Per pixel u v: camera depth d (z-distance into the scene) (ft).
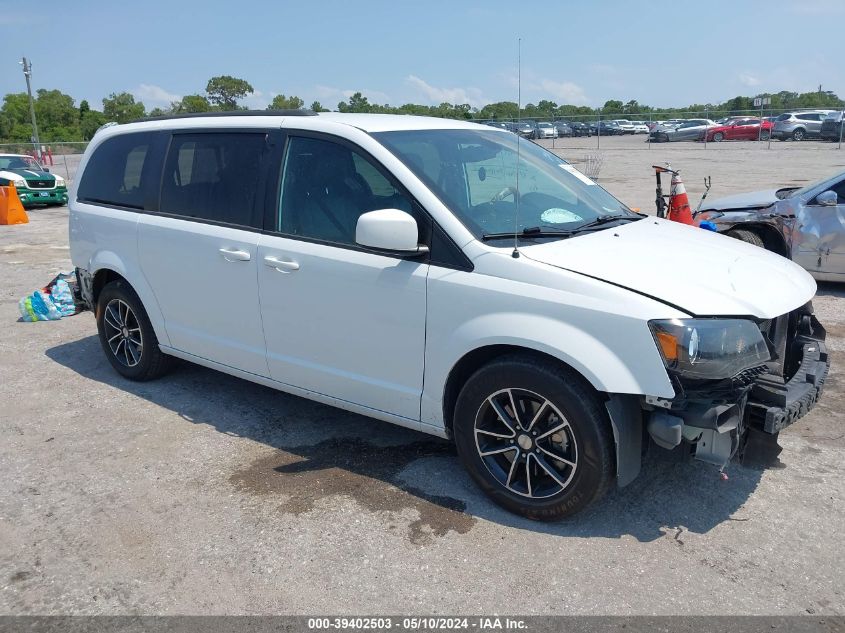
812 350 11.66
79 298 18.49
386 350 11.79
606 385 9.52
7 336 21.71
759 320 10.13
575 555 10.07
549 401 10.17
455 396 11.62
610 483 10.26
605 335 9.61
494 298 10.39
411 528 10.85
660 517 10.94
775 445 10.12
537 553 10.14
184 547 10.58
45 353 19.92
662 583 9.43
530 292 10.14
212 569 10.05
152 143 15.83
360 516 11.21
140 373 17.01
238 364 14.39
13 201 49.62
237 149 13.98
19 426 15.02
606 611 8.94
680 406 9.59
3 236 43.32
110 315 17.30
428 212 11.14
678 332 9.32
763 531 10.53
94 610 9.32
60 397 16.57
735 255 11.76
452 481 12.19
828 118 112.27
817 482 11.86
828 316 21.39
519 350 10.58
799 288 11.30
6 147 113.29
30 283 29.48
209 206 14.33
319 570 9.95
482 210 11.51
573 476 10.24
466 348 10.65
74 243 17.76
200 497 11.94
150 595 9.57
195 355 15.33
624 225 12.78
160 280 15.39
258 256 13.17
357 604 9.25
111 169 16.85
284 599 9.39
